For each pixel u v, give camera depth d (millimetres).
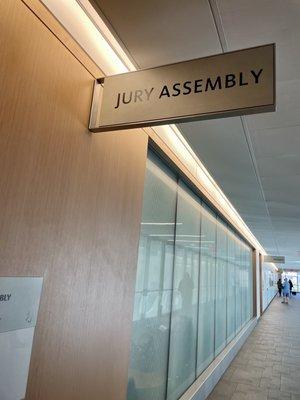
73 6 1661
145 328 2768
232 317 7258
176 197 3596
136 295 2605
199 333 4473
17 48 1305
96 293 1749
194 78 1493
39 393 1357
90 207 1721
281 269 32438
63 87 1553
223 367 5293
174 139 3232
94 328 1726
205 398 4141
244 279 9711
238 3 1635
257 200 5574
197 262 4469
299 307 18609
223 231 6461
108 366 1841
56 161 1488
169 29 1829
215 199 5113
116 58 2029
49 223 1435
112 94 1692
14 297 1244
